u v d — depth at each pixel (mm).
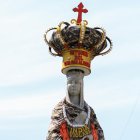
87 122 20094
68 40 20266
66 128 19859
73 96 20281
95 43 20484
